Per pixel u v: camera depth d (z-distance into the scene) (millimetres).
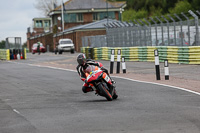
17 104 42938
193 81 59906
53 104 41938
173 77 67062
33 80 72062
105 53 131625
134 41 124250
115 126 28906
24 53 169750
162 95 45875
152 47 106250
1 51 180500
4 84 66438
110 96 42438
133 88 54281
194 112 33594
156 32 110562
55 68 103500
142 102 40812
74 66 107438
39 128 29375
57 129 28750
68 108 38688
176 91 49094
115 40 140500
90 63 43062
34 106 40938
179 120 30219
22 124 31266
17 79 75125
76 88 57188
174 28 101875
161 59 103875
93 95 48875
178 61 95562
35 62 139875
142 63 105188
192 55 90500
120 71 85750
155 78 67125
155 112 34281
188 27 95250
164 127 27875
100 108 37781
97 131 27500
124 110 36000
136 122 30078
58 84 63531
